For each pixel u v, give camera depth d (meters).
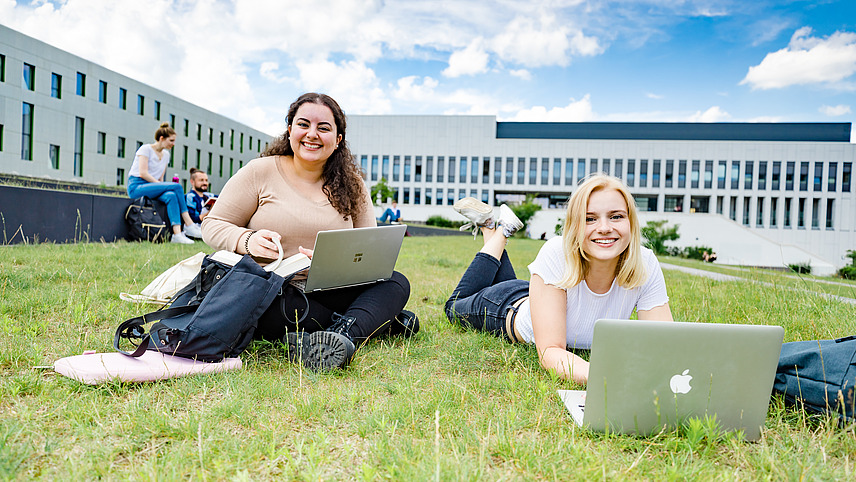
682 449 1.60
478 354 2.63
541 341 2.38
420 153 54.88
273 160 2.90
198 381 2.05
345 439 1.65
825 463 1.51
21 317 2.95
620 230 2.21
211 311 2.25
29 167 28.89
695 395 1.69
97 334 2.73
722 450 1.64
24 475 1.34
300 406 1.83
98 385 1.96
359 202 3.02
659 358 1.65
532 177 54.12
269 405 1.89
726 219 42.97
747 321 3.71
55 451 1.48
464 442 1.60
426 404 1.88
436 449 1.42
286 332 2.50
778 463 1.52
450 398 1.98
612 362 1.66
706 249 40.50
